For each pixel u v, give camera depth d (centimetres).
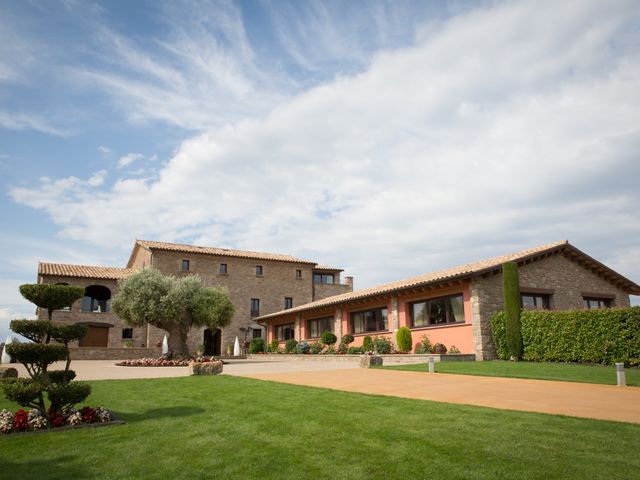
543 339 1748
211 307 2498
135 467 499
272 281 4206
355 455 515
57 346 739
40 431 665
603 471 438
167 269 3756
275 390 1035
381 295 2444
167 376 1489
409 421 668
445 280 2002
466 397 891
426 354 1917
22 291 734
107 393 1041
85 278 3453
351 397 904
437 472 450
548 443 536
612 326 1559
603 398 866
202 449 560
